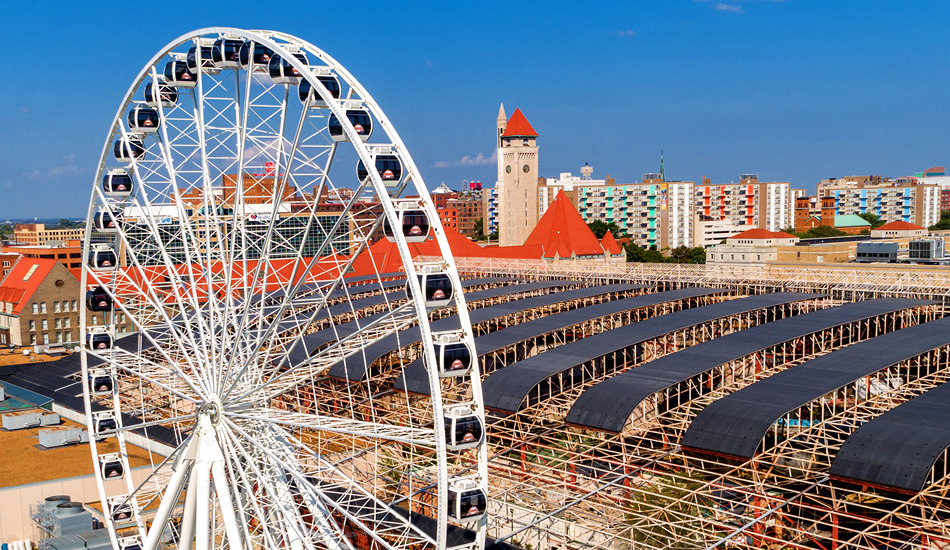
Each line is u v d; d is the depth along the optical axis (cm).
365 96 4216
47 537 5444
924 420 4850
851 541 4756
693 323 7881
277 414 4612
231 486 4709
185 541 4428
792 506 5712
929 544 4766
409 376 7044
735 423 5194
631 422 6781
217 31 4603
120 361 5781
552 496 6116
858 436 4775
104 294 5459
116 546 5028
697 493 5200
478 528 3966
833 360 6159
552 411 7369
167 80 5238
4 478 5966
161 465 4788
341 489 5622
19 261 15962
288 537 4575
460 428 3888
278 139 4575
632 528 5144
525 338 7725
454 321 8656
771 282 10562
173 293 5138
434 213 4022
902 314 8525
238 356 4825
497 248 17875
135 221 5578
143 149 5506
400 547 4075
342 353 5391
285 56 4119
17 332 14875
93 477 6012
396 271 14788
